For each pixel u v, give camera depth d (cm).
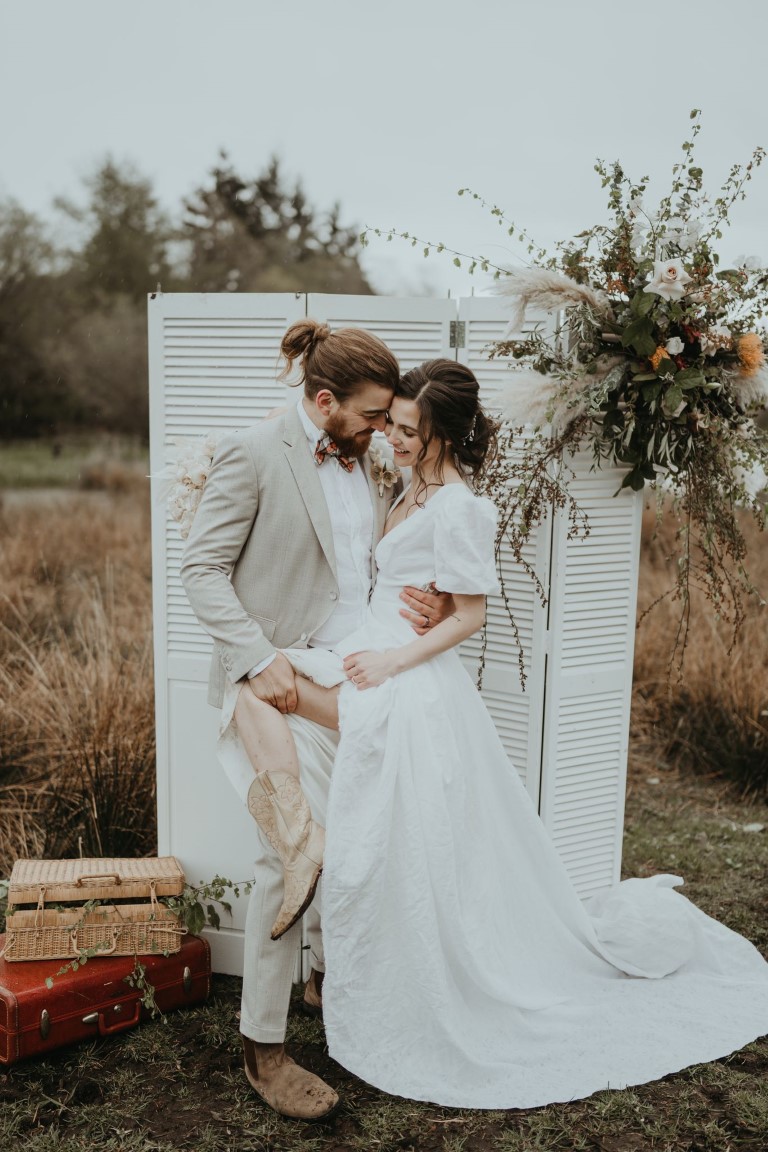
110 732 367
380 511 244
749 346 251
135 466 988
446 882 217
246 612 226
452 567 219
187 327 273
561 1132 207
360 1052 210
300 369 264
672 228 254
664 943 265
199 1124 213
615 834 296
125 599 559
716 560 283
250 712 220
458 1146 202
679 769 452
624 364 255
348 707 219
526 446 265
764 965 273
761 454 261
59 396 1156
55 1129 210
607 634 283
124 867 265
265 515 225
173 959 254
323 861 210
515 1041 234
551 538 267
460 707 231
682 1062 229
